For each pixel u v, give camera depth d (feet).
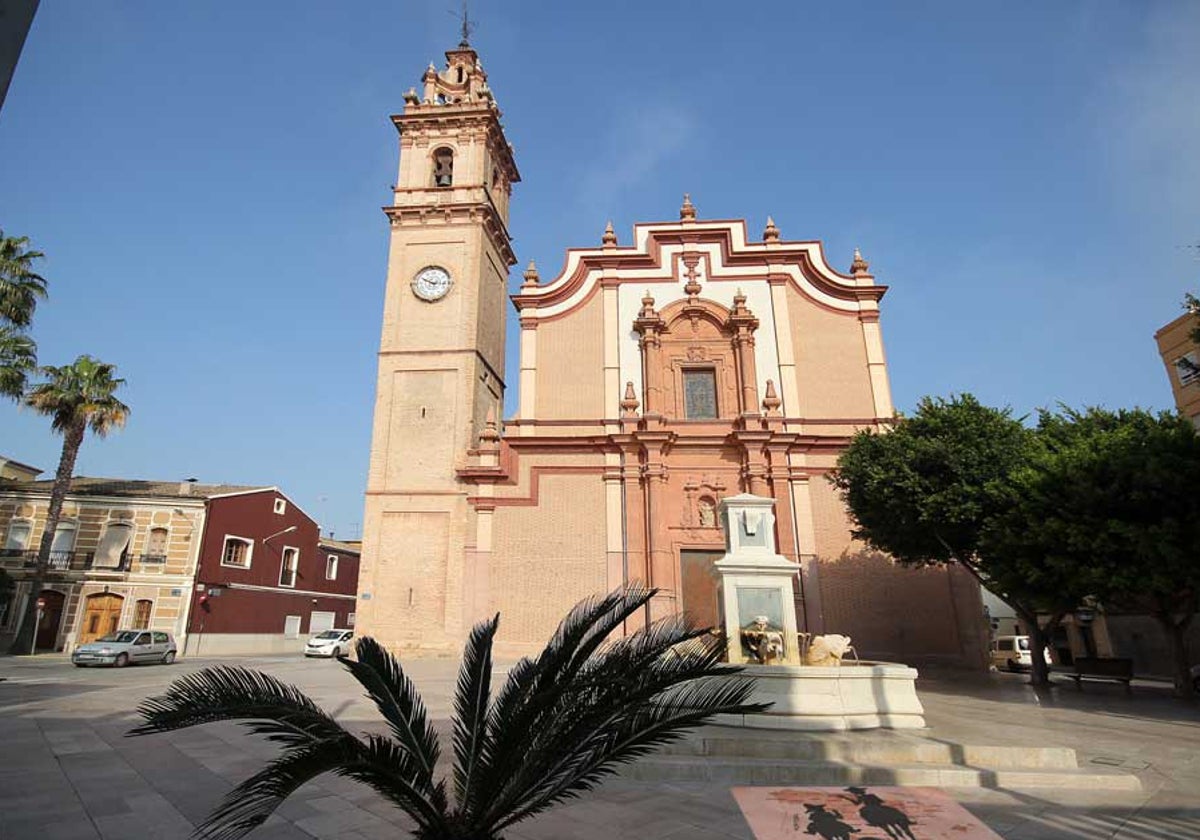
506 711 17.17
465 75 115.34
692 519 86.99
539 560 85.66
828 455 88.53
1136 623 103.35
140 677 71.31
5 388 98.32
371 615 84.94
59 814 22.43
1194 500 47.42
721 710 16.08
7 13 7.58
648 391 91.56
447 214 101.35
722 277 98.43
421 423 92.07
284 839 20.45
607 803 24.20
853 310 95.91
